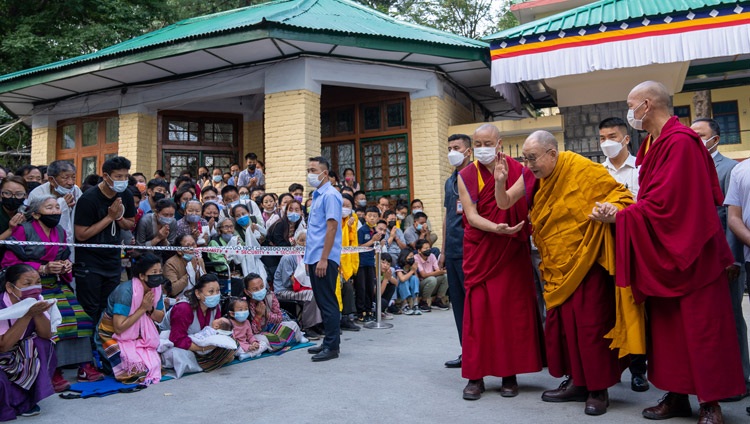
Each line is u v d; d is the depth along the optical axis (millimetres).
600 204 3199
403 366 4664
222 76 10258
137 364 4270
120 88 11078
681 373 3025
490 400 3646
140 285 4441
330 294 5055
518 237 3699
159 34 11641
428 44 9664
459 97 12133
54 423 3361
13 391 3449
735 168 3590
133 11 15289
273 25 8570
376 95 11164
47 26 14312
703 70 11312
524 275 3766
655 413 3203
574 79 9797
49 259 4219
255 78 10039
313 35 8891
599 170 3422
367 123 11273
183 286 5285
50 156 11977
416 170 10680
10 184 4242
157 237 5449
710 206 3014
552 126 10164
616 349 3410
